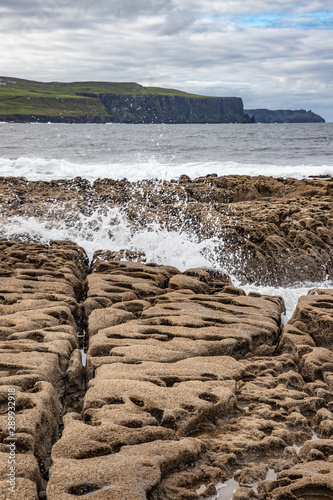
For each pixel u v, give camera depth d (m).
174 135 81.81
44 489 4.22
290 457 4.84
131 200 19.08
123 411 5.06
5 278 9.79
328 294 9.63
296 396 6.09
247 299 9.48
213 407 5.41
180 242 14.12
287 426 5.42
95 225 15.04
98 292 9.34
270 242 13.95
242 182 23.17
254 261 13.27
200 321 8.07
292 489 4.21
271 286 12.95
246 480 4.48
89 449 4.38
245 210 17.33
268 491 4.27
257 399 5.98
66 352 6.64
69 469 4.04
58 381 6.18
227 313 8.70
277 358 7.34
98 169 32.00
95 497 3.74
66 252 12.13
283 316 9.76
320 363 6.88
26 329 7.31
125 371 6.15
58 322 7.82
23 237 14.09
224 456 4.73
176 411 5.16
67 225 15.04
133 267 11.22
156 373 6.14
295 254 13.58
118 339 7.22
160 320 8.09
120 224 15.05
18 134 76.44
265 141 67.56
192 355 6.89
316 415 5.66
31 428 4.60
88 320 8.26
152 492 4.04
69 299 8.75
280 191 22.52
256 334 7.75
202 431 5.25
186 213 16.30
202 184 22.16
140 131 95.06
